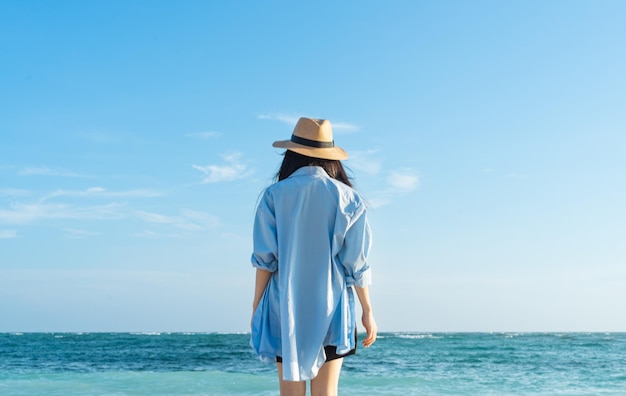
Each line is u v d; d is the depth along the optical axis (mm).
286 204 2611
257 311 2666
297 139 2715
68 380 13312
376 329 2631
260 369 18016
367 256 2609
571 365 20547
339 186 2627
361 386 12531
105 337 58375
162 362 21781
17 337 57500
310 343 2547
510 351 29484
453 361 23266
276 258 2621
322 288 2570
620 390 12336
